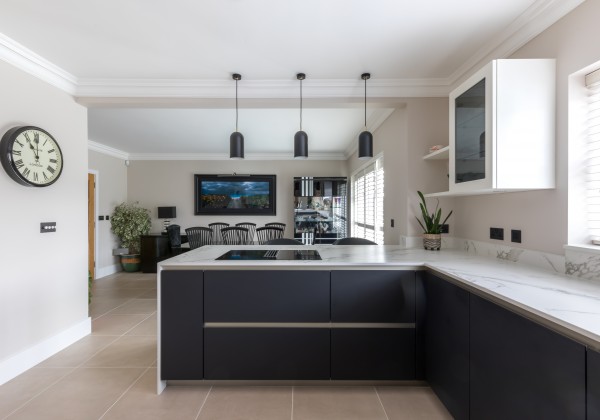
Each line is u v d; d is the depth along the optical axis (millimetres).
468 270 1674
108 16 1877
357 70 2602
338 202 6027
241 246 2771
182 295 1937
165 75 2689
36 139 2293
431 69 2588
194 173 6441
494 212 2184
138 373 2186
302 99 2852
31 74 2328
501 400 1226
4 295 2096
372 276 1932
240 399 1866
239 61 2449
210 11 1833
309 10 1826
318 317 1929
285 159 6492
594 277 1432
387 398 1876
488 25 1974
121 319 3314
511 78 1666
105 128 4422
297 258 2068
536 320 1058
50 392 1955
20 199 2213
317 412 1749
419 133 2814
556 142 1673
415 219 2816
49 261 2461
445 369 1679
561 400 944
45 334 2416
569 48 1596
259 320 1931
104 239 5602
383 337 1936
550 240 1703
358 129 4496
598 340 805
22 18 1890
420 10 1827
